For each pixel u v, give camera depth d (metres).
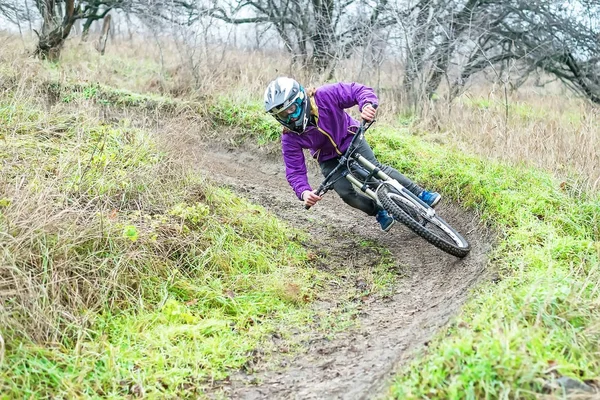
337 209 6.78
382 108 8.68
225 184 7.11
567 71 10.91
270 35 11.13
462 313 3.63
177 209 5.02
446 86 9.70
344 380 3.41
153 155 5.93
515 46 10.14
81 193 4.89
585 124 6.95
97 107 7.71
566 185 5.65
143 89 9.38
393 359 3.48
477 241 5.24
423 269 5.23
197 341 3.85
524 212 5.11
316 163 7.70
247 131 8.35
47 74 8.84
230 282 4.62
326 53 9.55
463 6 9.77
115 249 4.30
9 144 5.47
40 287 3.66
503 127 7.22
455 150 7.12
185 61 9.73
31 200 4.18
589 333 3.16
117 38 13.74
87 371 3.38
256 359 3.77
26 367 3.29
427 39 8.92
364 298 4.70
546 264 4.14
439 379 2.87
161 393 3.33
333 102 5.11
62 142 6.04
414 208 4.91
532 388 2.74
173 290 4.36
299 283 4.74
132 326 3.88
